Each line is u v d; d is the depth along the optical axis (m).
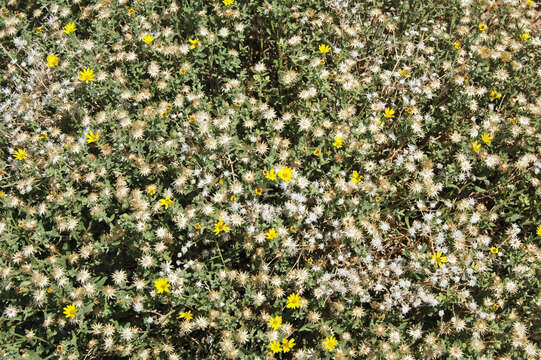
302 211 0.91
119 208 0.97
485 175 1.03
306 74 1.05
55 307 0.92
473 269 0.93
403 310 0.89
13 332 0.91
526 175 1.01
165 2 1.16
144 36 1.07
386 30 1.19
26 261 0.94
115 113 1.02
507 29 1.22
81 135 1.03
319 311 0.92
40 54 1.12
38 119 1.07
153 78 1.10
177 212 0.92
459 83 1.05
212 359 0.89
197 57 1.07
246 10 1.10
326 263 0.95
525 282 0.93
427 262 0.93
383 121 1.03
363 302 0.94
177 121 1.03
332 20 1.11
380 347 0.87
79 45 1.10
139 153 0.97
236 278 0.90
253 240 0.91
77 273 0.93
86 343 0.91
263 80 1.06
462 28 1.15
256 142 0.99
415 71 1.11
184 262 0.93
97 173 0.98
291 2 1.07
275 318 0.87
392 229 1.00
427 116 1.03
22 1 1.27
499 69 1.09
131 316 0.94
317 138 0.98
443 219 1.00
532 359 0.86
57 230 0.96
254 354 0.86
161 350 0.90
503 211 1.03
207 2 1.15
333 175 0.95
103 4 1.14
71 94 1.08
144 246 0.92
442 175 1.01
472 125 1.03
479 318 0.89
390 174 1.04
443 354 0.89
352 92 1.03
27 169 1.00
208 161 0.95
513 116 1.09
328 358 0.88
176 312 0.91
